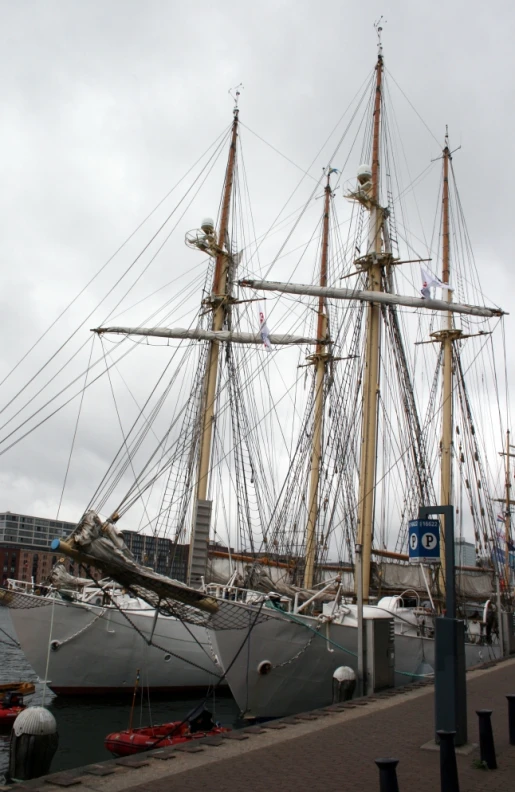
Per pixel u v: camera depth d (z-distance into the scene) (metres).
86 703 26.95
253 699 20.84
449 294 44.12
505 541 48.09
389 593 33.25
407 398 39.19
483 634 29.53
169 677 28.53
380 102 40.06
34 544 153.62
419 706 15.30
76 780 9.16
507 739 12.00
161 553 34.00
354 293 35.25
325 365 42.72
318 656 21.20
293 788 8.84
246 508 36.47
